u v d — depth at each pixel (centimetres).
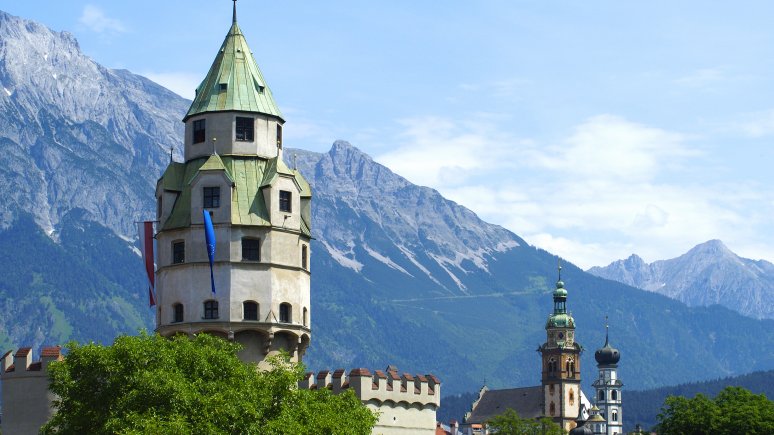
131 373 9731
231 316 12044
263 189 12356
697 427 16462
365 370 13150
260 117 12600
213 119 12531
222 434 9281
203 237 12162
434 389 14000
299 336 12369
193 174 12475
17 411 11888
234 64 12800
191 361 9988
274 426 9638
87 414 9700
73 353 9950
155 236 12625
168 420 9181
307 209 12925
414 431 13688
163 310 12312
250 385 9938
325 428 10356
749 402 16825
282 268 12306
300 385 13162
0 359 12075
